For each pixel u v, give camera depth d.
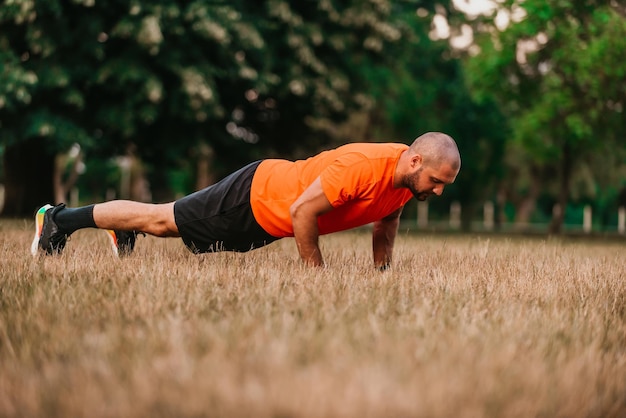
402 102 23.44
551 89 14.37
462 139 25.80
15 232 6.43
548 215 44.34
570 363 1.90
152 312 2.43
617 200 40.50
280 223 3.86
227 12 12.49
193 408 1.42
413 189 3.60
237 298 2.78
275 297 2.80
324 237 8.08
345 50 14.98
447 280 3.54
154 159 16.34
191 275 3.38
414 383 1.59
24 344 1.97
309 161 3.86
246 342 1.97
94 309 2.49
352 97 15.83
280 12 13.59
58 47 12.34
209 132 15.14
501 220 34.78
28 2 11.32
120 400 1.48
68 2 12.09
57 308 2.50
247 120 16.59
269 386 1.54
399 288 3.20
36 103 13.04
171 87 13.23
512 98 15.61
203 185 25.41
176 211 4.05
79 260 3.89
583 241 12.10
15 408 1.46
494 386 1.63
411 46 21.31
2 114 12.80
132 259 4.04
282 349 1.84
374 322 2.24
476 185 31.64
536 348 2.08
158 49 11.99
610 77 13.37
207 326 2.15
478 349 2.00
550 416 1.54
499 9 14.21
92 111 13.55
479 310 2.73
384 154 3.60
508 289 3.42
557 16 13.29
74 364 1.78
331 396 1.47
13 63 11.91
